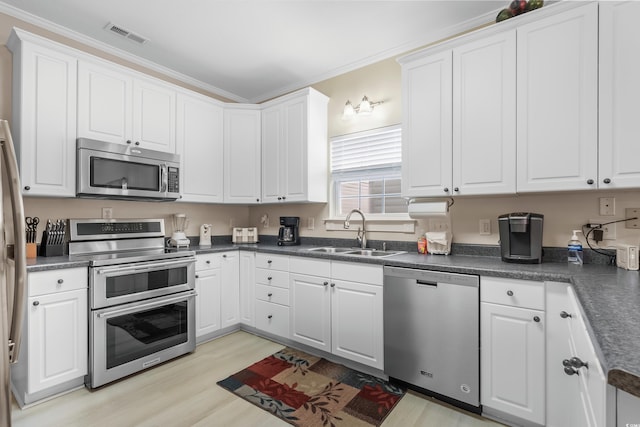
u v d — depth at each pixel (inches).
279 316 108.0
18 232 41.6
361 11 89.7
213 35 101.2
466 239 92.9
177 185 111.3
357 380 85.2
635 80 61.1
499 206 87.9
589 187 65.4
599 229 74.4
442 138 84.4
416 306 77.3
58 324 75.9
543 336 61.3
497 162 76.2
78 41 100.9
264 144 130.8
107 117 96.3
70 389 79.4
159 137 109.3
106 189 93.4
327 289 95.1
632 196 71.2
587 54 65.8
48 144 84.9
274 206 143.9
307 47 108.3
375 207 115.7
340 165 123.3
